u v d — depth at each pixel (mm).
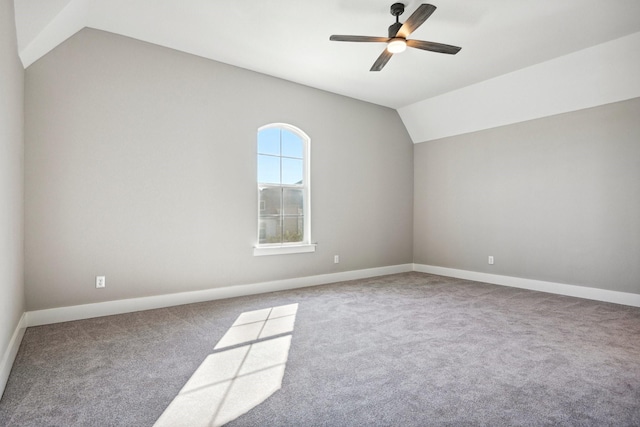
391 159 5840
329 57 3943
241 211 4207
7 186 2180
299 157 4855
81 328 2994
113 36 3406
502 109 4789
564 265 4340
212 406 1822
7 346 2186
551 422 1685
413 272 5973
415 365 2314
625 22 3188
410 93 5129
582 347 2615
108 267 3385
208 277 3973
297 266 4730
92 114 3301
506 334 2896
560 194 4383
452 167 5578
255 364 2328
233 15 3115
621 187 3893
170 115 3725
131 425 1660
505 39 3510
